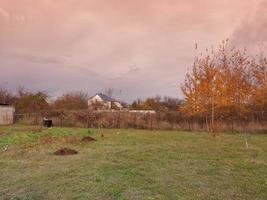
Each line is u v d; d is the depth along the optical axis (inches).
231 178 282.2
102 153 426.3
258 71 955.3
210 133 852.0
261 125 956.6
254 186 254.1
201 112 820.0
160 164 347.9
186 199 216.7
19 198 219.5
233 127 975.0
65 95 1748.3
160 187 247.3
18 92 1565.0
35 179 272.4
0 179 273.7
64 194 227.9
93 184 254.1
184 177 284.4
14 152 435.8
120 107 2101.4
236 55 924.6
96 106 1857.8
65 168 319.3
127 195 225.0
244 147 524.7
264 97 949.8
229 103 796.0
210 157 405.4
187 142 599.8
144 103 1935.3
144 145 532.7
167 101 1891.0
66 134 740.0
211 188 246.7
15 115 1263.5
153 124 1077.1
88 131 831.1
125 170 310.3
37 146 502.9
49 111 1218.6
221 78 751.1
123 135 748.0
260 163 361.7
